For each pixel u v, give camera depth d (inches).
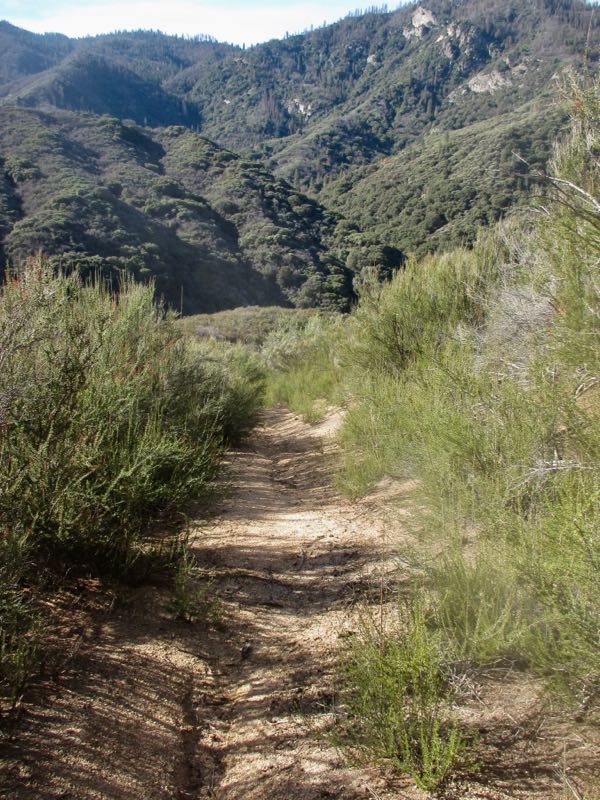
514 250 277.6
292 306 2175.2
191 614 145.6
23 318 148.6
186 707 114.3
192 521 195.2
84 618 137.4
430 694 97.4
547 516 126.8
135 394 193.0
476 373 192.9
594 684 96.2
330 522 211.8
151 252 1879.9
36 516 133.6
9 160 2247.8
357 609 145.1
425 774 87.3
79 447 154.4
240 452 360.8
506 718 98.7
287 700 113.9
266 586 165.9
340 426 343.9
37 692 108.3
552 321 174.6
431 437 175.6
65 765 92.8
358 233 2746.1
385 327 331.0
